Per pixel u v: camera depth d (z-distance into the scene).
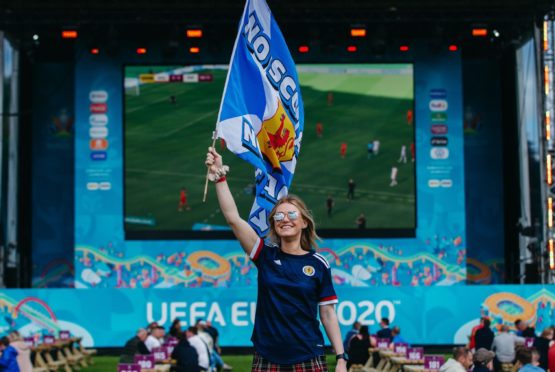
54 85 41.06
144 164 37.22
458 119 37.66
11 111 38.69
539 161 38.28
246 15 7.63
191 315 32.50
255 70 7.70
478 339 27.02
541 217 36.97
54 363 28.38
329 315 6.27
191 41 37.38
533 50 37.91
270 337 6.12
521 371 17.59
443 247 37.34
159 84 37.41
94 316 32.03
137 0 35.81
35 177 40.91
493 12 36.62
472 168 41.38
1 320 31.48
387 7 36.22
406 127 37.47
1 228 38.03
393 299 32.59
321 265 6.25
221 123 7.29
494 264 41.25
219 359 26.91
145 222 37.16
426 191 37.47
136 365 20.44
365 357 28.16
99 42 37.34
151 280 37.03
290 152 7.98
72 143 41.03
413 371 24.36
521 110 39.03
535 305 31.89
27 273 40.41
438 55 37.75
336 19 36.53
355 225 37.22
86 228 37.19
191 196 37.16
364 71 37.59
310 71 37.50
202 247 37.19
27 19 36.50
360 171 37.28
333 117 37.38
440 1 35.94
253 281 37.06
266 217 7.64
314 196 37.19
